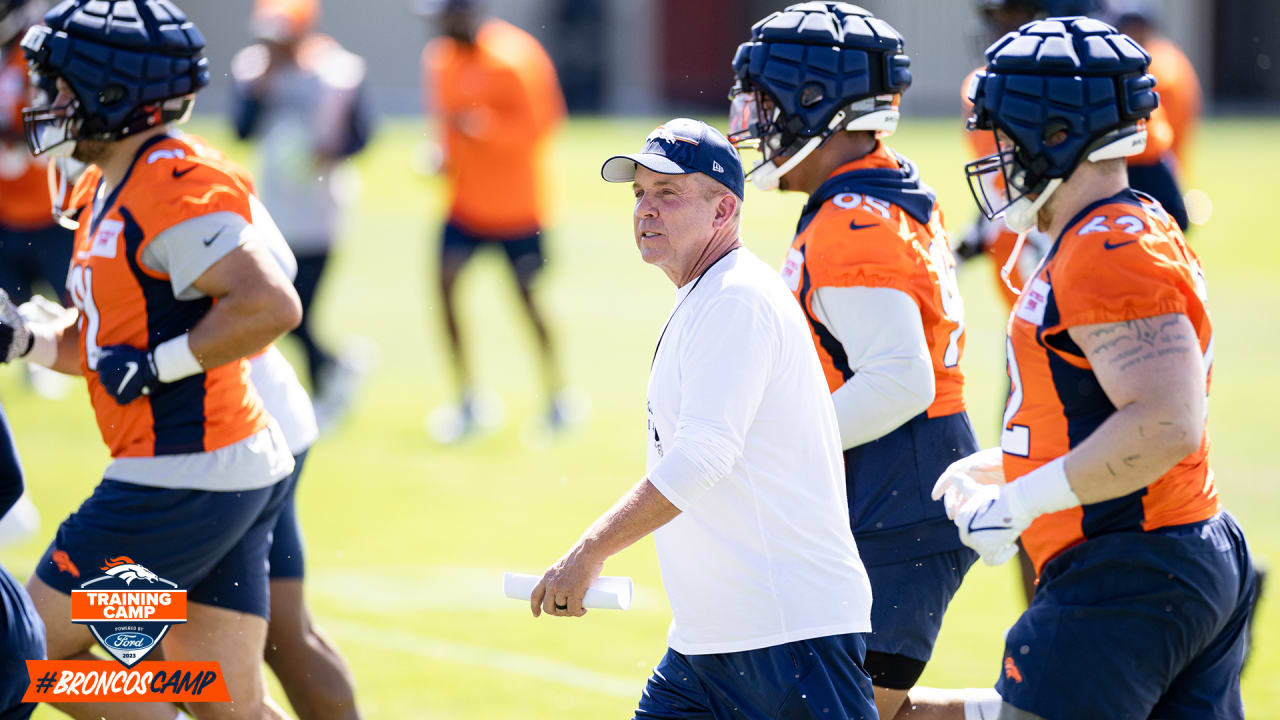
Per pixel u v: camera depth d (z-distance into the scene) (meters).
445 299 34.03
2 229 33.12
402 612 21.92
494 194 33.31
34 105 14.11
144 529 13.92
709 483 11.47
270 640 15.84
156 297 13.92
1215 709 12.22
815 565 11.94
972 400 37.09
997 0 17.89
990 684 18.72
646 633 21.09
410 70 147.12
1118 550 11.72
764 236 65.56
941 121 124.19
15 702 11.67
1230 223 71.19
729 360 11.52
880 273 13.35
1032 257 18.81
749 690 12.02
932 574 13.95
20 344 14.91
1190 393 11.09
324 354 35.16
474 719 17.52
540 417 36.19
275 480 14.55
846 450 14.01
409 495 28.95
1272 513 26.89
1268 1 143.62
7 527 17.44
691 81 151.12
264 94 34.12
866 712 12.05
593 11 151.50
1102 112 11.75
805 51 13.80
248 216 13.95
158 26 13.91
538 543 25.53
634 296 55.19
